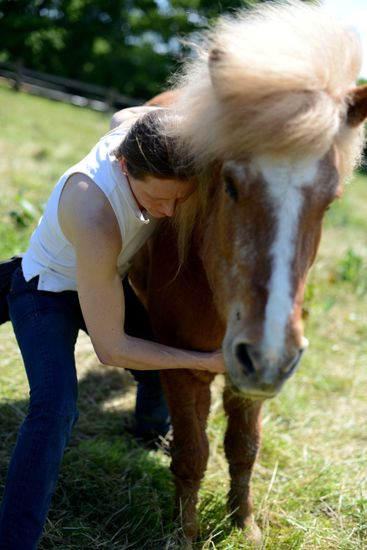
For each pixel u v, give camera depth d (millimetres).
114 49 27562
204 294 2145
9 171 6695
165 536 2266
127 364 1991
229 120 1665
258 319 1582
